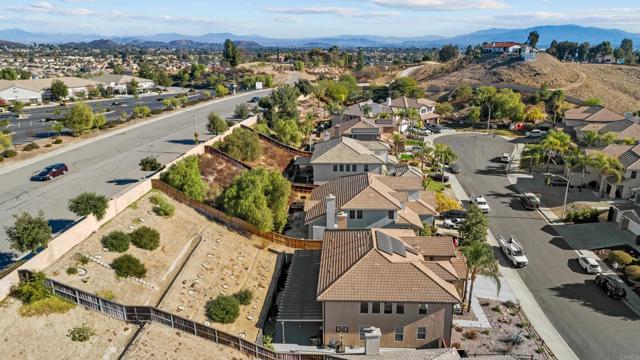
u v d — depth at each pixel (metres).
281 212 47.44
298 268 38.47
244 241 42.72
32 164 54.69
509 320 36.03
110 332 26.56
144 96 134.25
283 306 33.53
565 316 37.00
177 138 69.06
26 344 24.59
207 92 127.88
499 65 162.50
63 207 41.09
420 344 31.91
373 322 31.45
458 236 49.66
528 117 110.38
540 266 45.00
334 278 31.94
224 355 27.22
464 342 33.00
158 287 32.69
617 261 43.66
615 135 77.44
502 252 48.00
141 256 34.88
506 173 74.50
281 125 80.06
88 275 30.53
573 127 97.75
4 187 46.50
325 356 28.23
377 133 72.25
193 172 46.19
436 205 53.09
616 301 39.12
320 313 32.59
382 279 31.42
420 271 31.95
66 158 57.53
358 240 35.78
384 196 45.44
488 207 58.31
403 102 114.00
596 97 132.75
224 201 45.50
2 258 31.78
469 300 36.62
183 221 41.69
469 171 75.56
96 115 75.31
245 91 138.62
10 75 141.38
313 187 58.50
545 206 60.31
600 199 61.69
